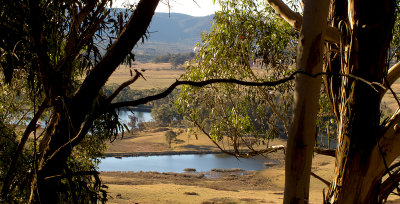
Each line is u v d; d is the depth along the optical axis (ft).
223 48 21.72
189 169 161.07
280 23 22.25
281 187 126.41
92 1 9.94
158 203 84.64
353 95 13.38
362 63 13.21
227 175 149.28
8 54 7.72
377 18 12.98
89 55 10.98
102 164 168.66
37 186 6.77
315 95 8.74
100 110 6.98
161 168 165.07
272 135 22.81
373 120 13.28
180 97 22.67
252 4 21.71
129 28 7.33
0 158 11.10
